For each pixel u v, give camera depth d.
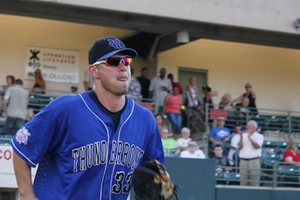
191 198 18.89
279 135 27.25
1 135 20.27
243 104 26.33
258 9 23.69
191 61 29.34
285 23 24.11
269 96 31.20
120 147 5.77
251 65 30.89
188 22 23.39
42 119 5.64
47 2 20.45
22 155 5.63
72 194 5.57
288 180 21.88
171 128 23.22
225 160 21.41
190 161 19.06
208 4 22.83
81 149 5.61
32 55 25.89
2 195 15.80
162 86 24.55
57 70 26.31
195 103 25.67
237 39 25.56
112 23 22.89
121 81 5.71
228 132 23.02
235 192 19.59
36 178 5.85
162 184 5.46
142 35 27.28
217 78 29.98
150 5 21.84
